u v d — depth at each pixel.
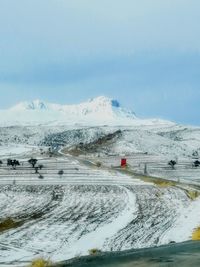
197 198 95.88
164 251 39.25
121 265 32.56
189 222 63.81
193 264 32.47
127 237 53.09
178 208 79.94
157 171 172.88
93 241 50.91
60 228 60.28
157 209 78.88
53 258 41.16
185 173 170.25
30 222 65.44
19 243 49.91
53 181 128.25
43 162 186.12
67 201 90.31
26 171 152.75
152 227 60.44
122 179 135.62
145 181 132.50
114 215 72.19
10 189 110.75
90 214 73.62
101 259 35.97
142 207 81.56
